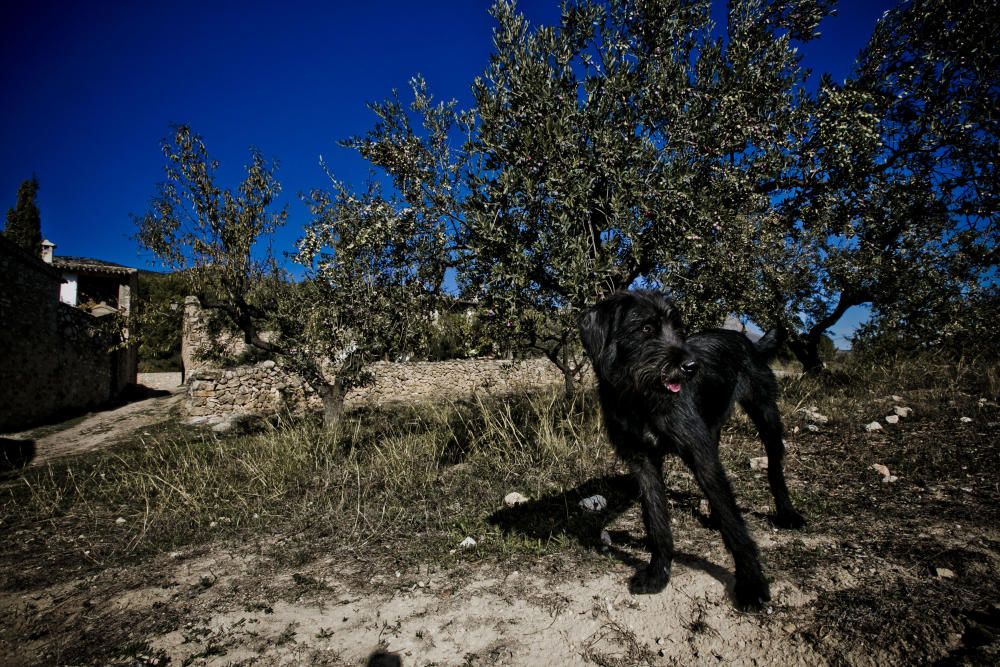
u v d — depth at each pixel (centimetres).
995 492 369
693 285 476
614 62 478
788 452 501
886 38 607
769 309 607
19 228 3262
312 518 440
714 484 262
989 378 666
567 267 413
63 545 434
